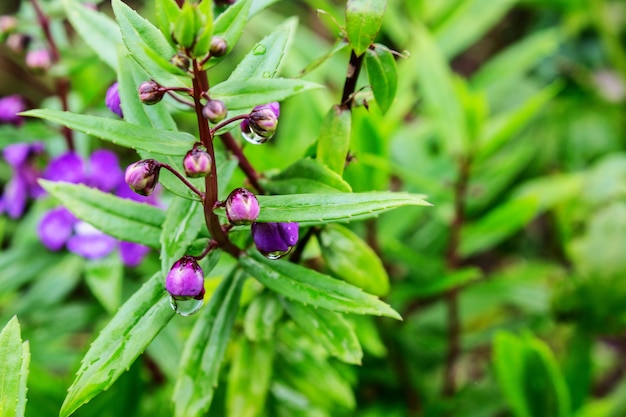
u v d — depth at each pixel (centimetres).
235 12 44
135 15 44
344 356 49
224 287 50
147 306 46
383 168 61
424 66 67
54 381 58
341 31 48
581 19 98
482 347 87
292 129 69
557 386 62
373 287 51
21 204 63
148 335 46
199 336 50
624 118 98
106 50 52
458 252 69
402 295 64
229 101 44
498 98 96
